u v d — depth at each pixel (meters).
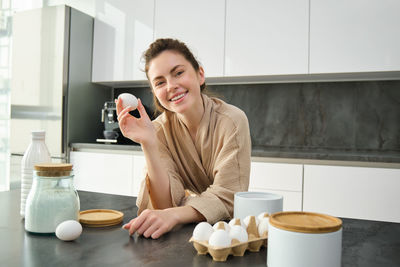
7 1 3.47
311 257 0.50
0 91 3.40
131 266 0.54
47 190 0.72
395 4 2.24
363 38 2.31
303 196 2.17
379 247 0.67
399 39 2.23
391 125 2.58
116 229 0.77
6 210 0.94
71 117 2.94
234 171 1.00
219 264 0.56
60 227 0.67
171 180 1.00
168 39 1.04
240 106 3.00
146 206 0.93
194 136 1.14
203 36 2.72
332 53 2.38
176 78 1.00
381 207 2.01
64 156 2.87
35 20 2.98
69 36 2.90
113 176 2.73
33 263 0.55
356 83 2.67
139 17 2.94
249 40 2.59
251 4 2.59
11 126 3.04
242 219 0.73
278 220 0.54
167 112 1.14
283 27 2.50
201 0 2.73
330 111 2.73
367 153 2.34
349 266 0.56
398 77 2.54
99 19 3.09
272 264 0.53
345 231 0.78
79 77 3.01
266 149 2.70
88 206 1.01
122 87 3.43
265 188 2.26
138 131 0.93
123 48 2.99
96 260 0.57
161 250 0.63
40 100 2.93
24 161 0.86
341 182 2.09
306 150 2.61
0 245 0.65
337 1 2.37
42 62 2.94
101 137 3.28
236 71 2.63
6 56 3.41
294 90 2.84
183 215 0.80
